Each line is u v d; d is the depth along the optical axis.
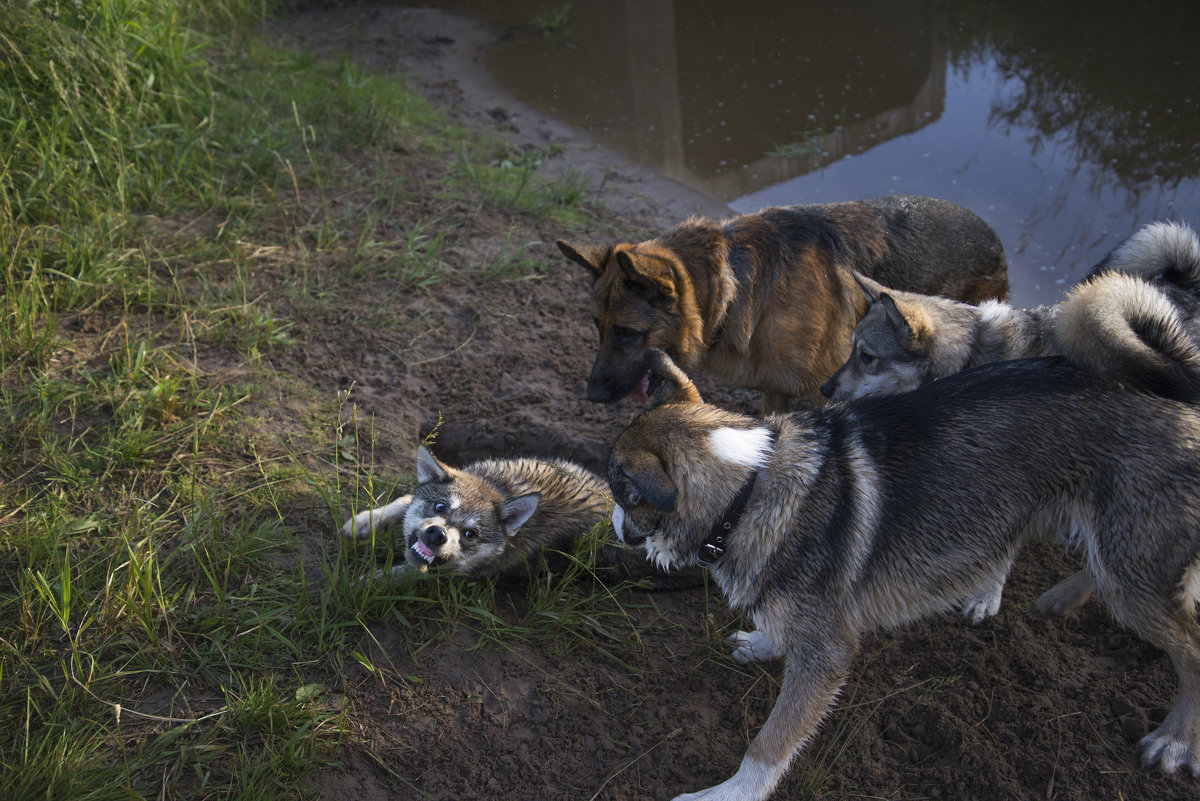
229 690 3.42
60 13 6.75
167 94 7.10
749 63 10.02
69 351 5.02
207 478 4.38
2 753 3.09
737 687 3.78
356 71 9.20
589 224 7.24
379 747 3.37
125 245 5.91
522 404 5.36
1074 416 3.09
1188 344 3.20
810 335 4.65
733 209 7.51
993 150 7.96
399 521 4.34
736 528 3.13
